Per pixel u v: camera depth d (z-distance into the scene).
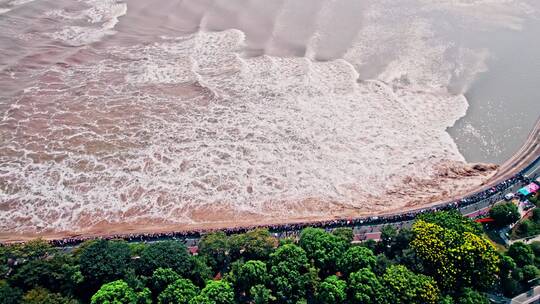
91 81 168.62
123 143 147.50
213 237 108.38
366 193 132.75
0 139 147.62
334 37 187.25
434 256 100.56
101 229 123.56
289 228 118.00
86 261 100.44
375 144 146.88
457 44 183.12
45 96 162.25
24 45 181.75
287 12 198.12
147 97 162.88
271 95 163.50
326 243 105.06
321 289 96.19
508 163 139.50
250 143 147.62
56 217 127.19
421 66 174.38
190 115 156.88
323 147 146.12
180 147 146.38
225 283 97.00
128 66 175.12
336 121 154.25
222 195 132.88
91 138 148.88
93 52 180.62
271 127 152.62
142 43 185.50
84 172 138.88
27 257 104.56
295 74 171.25
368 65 175.75
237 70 172.62
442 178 135.62
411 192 131.88
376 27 191.62
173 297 94.06
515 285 101.31
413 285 95.06
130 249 105.38
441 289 98.38
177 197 132.38
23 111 156.75
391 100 161.38
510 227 116.06
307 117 155.75
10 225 125.00
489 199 123.88
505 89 164.62
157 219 126.56
